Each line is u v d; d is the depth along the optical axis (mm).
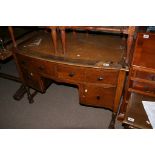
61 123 2121
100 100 1795
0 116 2283
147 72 1490
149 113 1504
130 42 1426
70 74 1654
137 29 1808
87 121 2125
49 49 1792
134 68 1479
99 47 1763
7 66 3275
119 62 1529
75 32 1975
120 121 2029
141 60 1478
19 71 2102
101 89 1687
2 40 2338
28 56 1746
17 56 1929
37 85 2070
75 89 2641
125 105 1891
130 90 1715
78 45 1820
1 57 2109
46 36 2062
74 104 2377
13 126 2127
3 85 2838
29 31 2412
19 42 2102
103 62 1540
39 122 2158
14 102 2490
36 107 2379
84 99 1831
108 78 1573
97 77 1590
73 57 1637
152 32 1715
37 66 1816
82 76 1631
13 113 2316
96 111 2246
